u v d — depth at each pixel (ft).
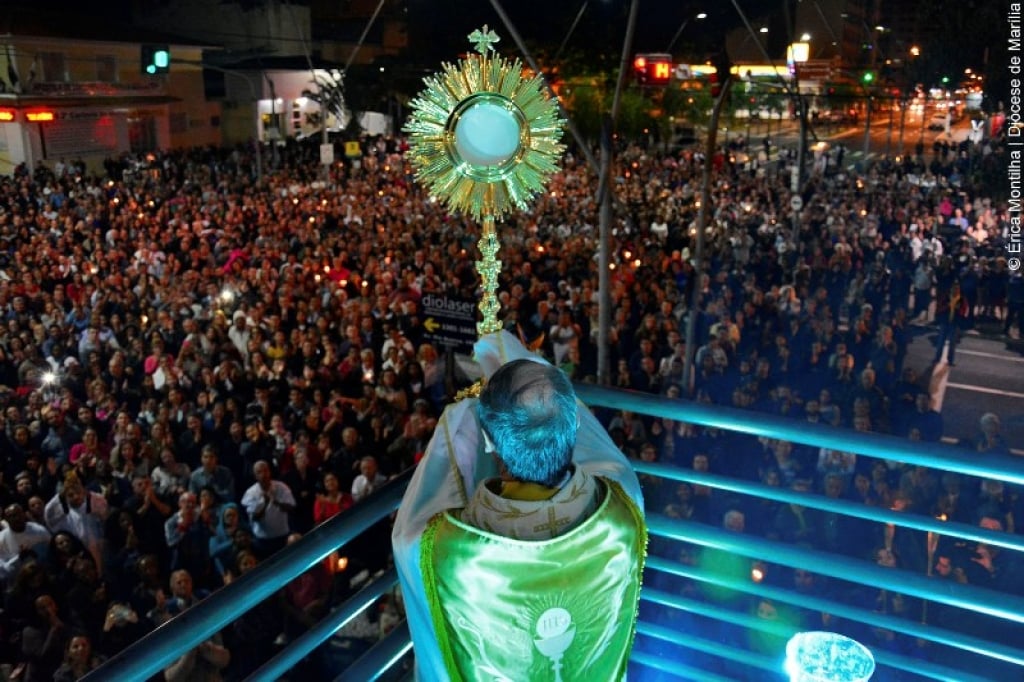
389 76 146.61
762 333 46.42
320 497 29.45
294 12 166.81
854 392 37.65
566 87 109.91
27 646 23.59
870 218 79.82
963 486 26.63
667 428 32.63
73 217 71.61
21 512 27.68
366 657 8.47
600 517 5.96
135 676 5.73
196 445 34.35
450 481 6.49
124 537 28.50
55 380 40.09
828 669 7.23
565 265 56.29
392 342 41.70
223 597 6.25
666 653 21.52
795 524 27.02
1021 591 23.54
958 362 58.18
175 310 48.26
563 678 6.02
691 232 71.67
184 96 142.61
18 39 110.63
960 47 103.04
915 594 8.16
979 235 74.13
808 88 171.01
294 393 36.17
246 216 73.46
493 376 6.12
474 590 5.81
